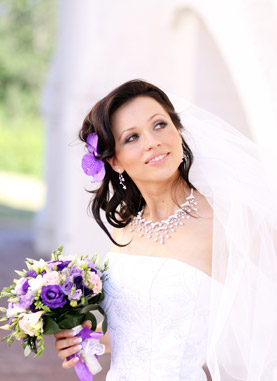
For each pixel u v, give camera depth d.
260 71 4.25
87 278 2.50
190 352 2.36
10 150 30.05
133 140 2.46
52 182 13.34
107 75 7.24
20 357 6.67
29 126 30.38
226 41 4.73
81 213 7.61
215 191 2.45
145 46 6.93
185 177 2.54
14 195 24.98
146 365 2.40
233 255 2.33
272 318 2.33
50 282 2.46
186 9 6.20
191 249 2.41
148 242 2.55
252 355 2.33
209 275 2.39
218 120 2.75
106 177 2.74
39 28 29.12
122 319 2.51
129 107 2.46
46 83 12.48
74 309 2.51
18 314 2.48
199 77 6.14
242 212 2.37
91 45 8.00
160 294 2.38
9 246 14.84
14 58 29.19
